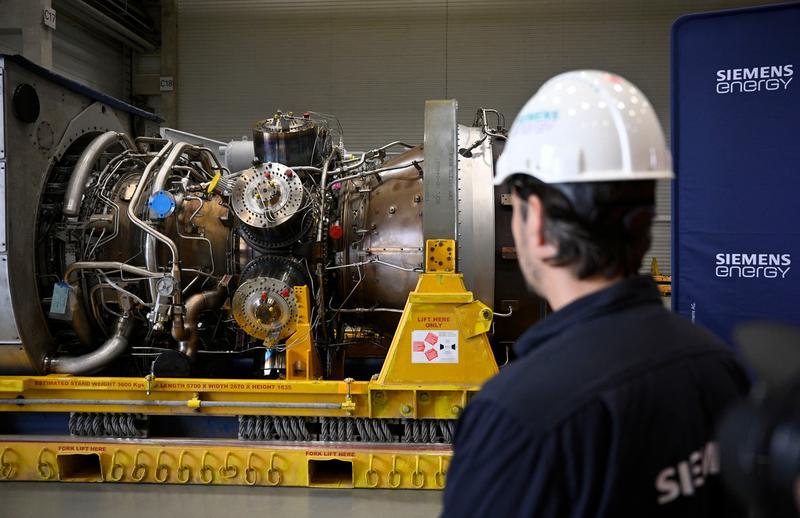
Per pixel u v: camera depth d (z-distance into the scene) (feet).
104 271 11.82
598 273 2.81
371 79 31.27
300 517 9.55
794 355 1.49
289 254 12.00
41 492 10.62
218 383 10.75
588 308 2.74
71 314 11.41
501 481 2.41
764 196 8.57
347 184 12.51
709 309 8.82
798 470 1.37
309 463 10.64
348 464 11.50
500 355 12.25
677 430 2.52
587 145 2.90
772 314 8.59
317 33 31.37
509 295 11.29
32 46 22.35
